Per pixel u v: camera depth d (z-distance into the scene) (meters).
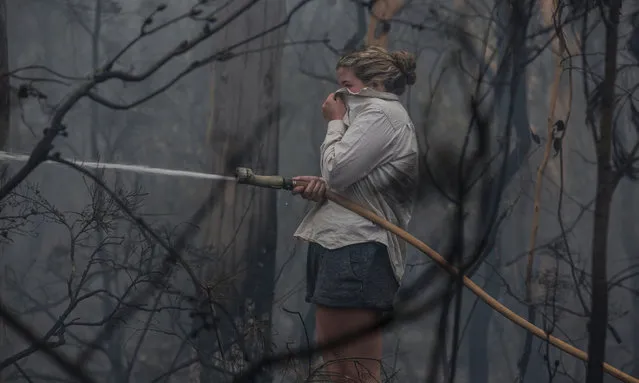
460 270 5.21
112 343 8.70
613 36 5.29
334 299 4.99
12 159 5.30
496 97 7.18
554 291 6.91
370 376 4.90
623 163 5.46
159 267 6.64
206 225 8.58
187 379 8.20
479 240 5.84
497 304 5.34
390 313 5.11
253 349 6.38
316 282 5.14
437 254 5.18
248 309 7.88
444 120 8.63
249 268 8.34
